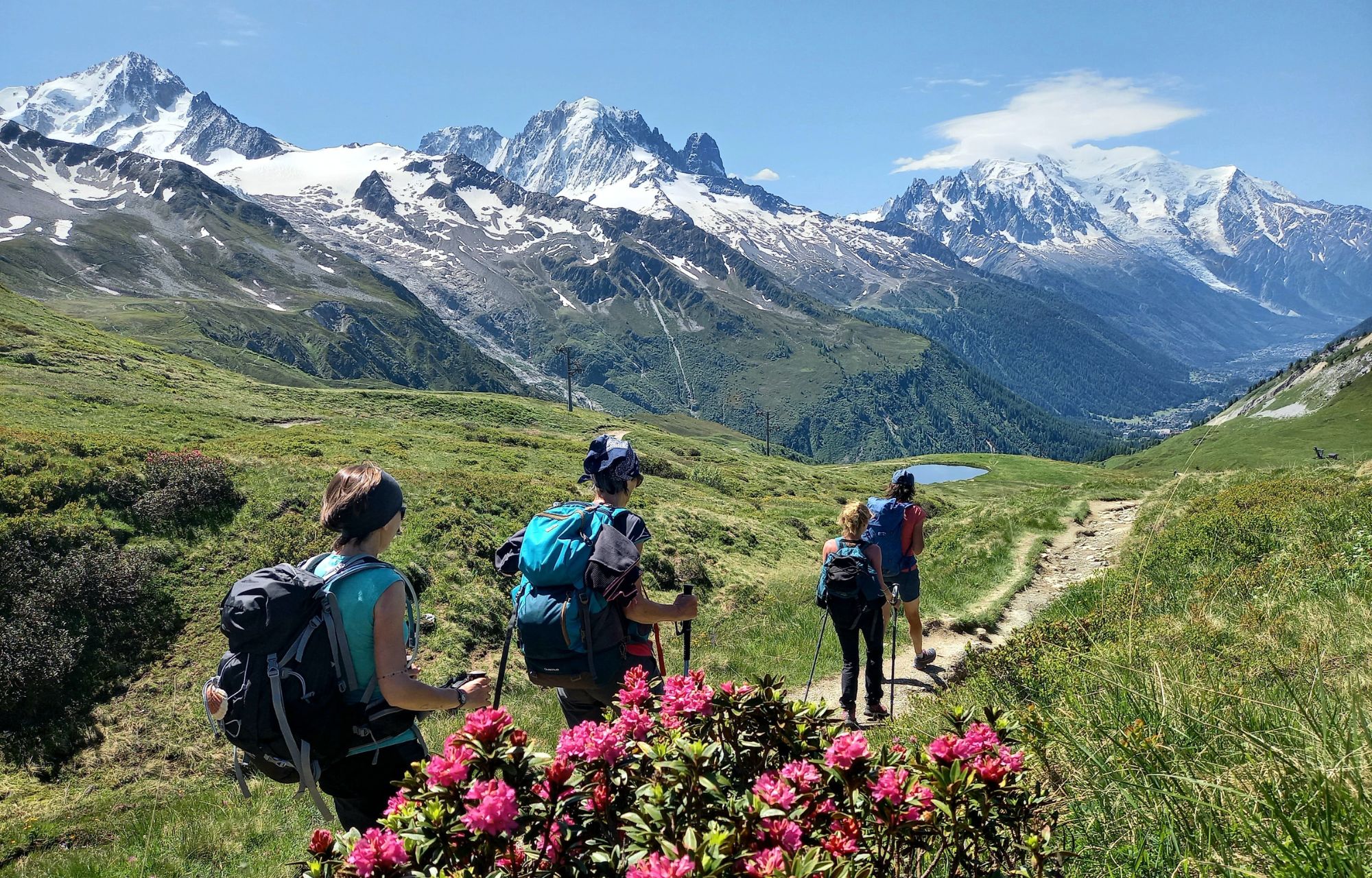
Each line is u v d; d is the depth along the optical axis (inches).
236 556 908.6
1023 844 99.0
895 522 421.7
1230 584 404.2
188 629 788.0
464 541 1052.5
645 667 181.5
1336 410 7568.9
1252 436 7632.9
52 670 674.8
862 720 349.1
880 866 98.5
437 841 94.6
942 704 278.1
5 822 529.0
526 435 2987.2
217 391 2834.6
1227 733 134.4
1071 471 5334.6
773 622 670.5
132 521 906.7
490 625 924.0
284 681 131.4
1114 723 158.1
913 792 96.9
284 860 354.0
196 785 617.9
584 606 171.6
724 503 2063.2
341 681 135.9
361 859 90.4
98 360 2603.3
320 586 136.2
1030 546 792.9
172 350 7854.3
